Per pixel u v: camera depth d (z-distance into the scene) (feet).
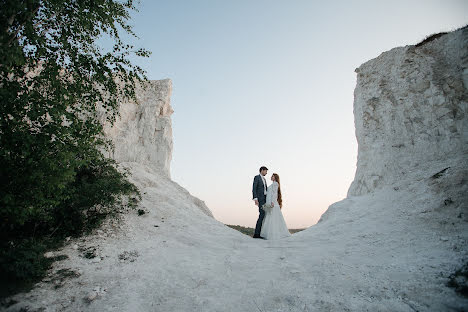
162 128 48.49
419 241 18.01
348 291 13.96
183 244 24.17
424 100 31.14
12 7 15.62
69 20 20.26
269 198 30.76
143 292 15.38
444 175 23.67
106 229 23.80
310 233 26.71
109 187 24.75
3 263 15.44
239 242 26.68
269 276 17.12
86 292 15.03
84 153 20.58
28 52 17.79
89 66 19.93
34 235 20.10
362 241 20.57
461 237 16.83
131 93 23.08
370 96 37.11
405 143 31.42
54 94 18.06
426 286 12.83
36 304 13.65
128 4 22.22
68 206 22.31
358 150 37.91
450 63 30.50
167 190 39.78
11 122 15.84
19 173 16.34
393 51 36.65
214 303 14.23
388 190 28.60
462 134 26.96
